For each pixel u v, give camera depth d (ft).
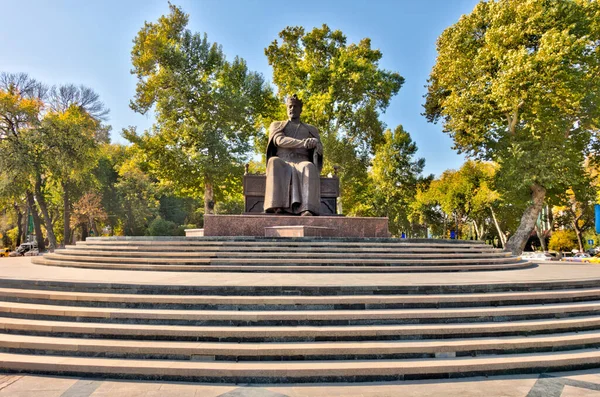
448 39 88.07
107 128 151.84
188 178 94.94
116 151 167.84
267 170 44.93
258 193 47.62
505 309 21.67
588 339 20.38
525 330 20.56
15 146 97.66
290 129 47.62
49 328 19.70
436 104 100.07
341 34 106.73
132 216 160.86
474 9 82.64
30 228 161.99
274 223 43.04
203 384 16.65
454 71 83.61
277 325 19.81
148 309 20.89
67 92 125.39
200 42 97.04
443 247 39.88
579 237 131.13
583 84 71.26
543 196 80.28
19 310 21.26
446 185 136.36
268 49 109.70
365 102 108.47
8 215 168.45
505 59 72.59
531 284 24.99
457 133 87.56
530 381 17.33
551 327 20.98
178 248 35.29
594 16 73.56
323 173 103.65
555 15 70.44
